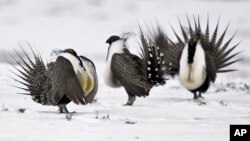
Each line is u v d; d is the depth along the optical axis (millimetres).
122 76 14062
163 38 16125
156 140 8516
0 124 9430
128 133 9031
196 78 15406
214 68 15547
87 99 11656
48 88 11562
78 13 87125
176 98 15898
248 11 87125
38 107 12555
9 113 10688
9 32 63719
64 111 11633
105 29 70188
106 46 55688
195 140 8586
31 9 88750
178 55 15859
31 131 8922
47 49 49125
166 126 9836
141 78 14047
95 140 8398
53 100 11352
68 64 11102
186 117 11516
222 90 17797
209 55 15555
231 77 25281
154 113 12055
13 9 87438
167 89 18469
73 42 58125
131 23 74312
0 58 35594
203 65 15406
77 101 11008
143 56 14258
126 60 14125
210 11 86875
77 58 11312
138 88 13977
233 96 16438
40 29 68500
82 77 11328
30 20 76938
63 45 54656
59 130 9109
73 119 10273
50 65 11602
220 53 16406
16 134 8648
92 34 65625
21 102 13125
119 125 9812
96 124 9844
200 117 11555
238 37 59875
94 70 11664
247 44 54812
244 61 42625
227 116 11812
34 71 11906
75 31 67938
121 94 16797
